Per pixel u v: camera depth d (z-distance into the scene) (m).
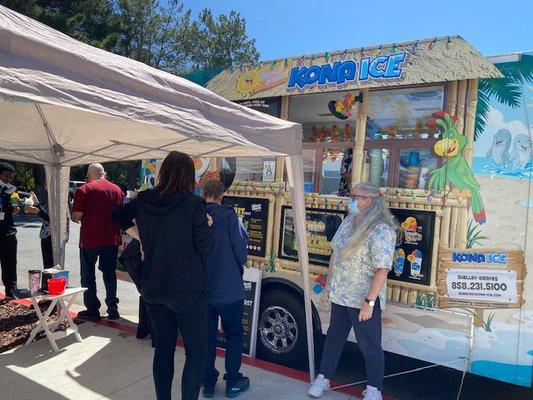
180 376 3.95
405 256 3.71
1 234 6.11
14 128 4.34
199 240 2.86
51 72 2.21
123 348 4.49
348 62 4.01
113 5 25.44
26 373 3.88
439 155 3.62
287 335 4.40
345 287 3.48
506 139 3.33
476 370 3.42
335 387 3.79
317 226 4.18
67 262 9.66
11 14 2.81
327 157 4.40
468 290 3.44
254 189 4.61
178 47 28.33
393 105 3.91
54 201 5.29
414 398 4.00
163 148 4.29
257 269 4.50
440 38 3.58
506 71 3.32
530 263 3.25
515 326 3.28
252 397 3.60
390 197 3.80
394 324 3.74
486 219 3.39
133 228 3.20
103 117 3.55
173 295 2.80
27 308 5.58
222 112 3.15
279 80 4.44
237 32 30.92
